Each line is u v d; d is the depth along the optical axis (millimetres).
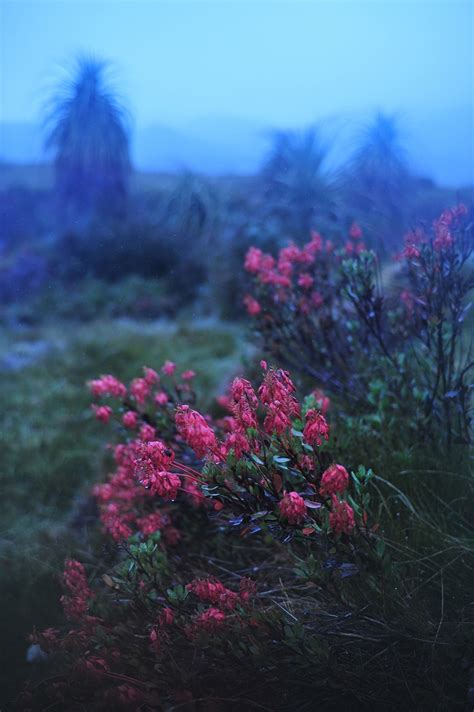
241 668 1905
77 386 7289
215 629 1891
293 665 1830
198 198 14547
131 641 2090
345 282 3029
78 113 17906
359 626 1909
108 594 2512
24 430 5785
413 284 2980
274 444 1796
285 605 2098
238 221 12898
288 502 1664
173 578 2383
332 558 1797
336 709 1880
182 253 14383
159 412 3031
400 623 1833
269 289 3631
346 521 1688
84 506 4129
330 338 3613
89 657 2113
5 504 4266
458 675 1794
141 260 14586
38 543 3553
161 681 1961
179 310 13148
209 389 6113
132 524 3035
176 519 2857
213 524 2781
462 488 2473
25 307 13734
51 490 4461
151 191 16766
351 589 1964
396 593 1898
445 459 2619
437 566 2072
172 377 3156
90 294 13875
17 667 2475
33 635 2289
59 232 16969
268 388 1795
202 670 1972
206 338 8914
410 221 2969
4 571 3172
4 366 8297
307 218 10930
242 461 1765
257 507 1781
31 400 6750
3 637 2641
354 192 9961
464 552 2057
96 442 5359
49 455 5109
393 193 8977
